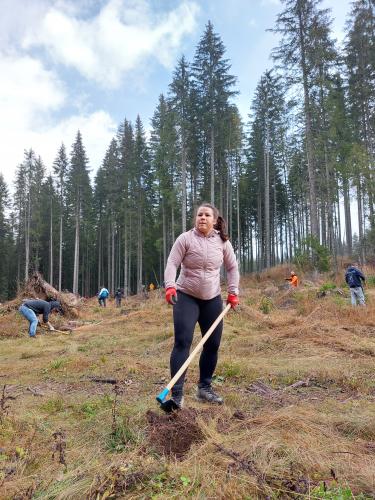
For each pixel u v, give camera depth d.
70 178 46.38
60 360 6.23
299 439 2.68
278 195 47.97
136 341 8.51
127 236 42.69
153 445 2.73
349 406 3.69
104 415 3.39
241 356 6.43
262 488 2.12
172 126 30.94
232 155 37.06
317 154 23.16
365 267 22.17
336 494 2.04
